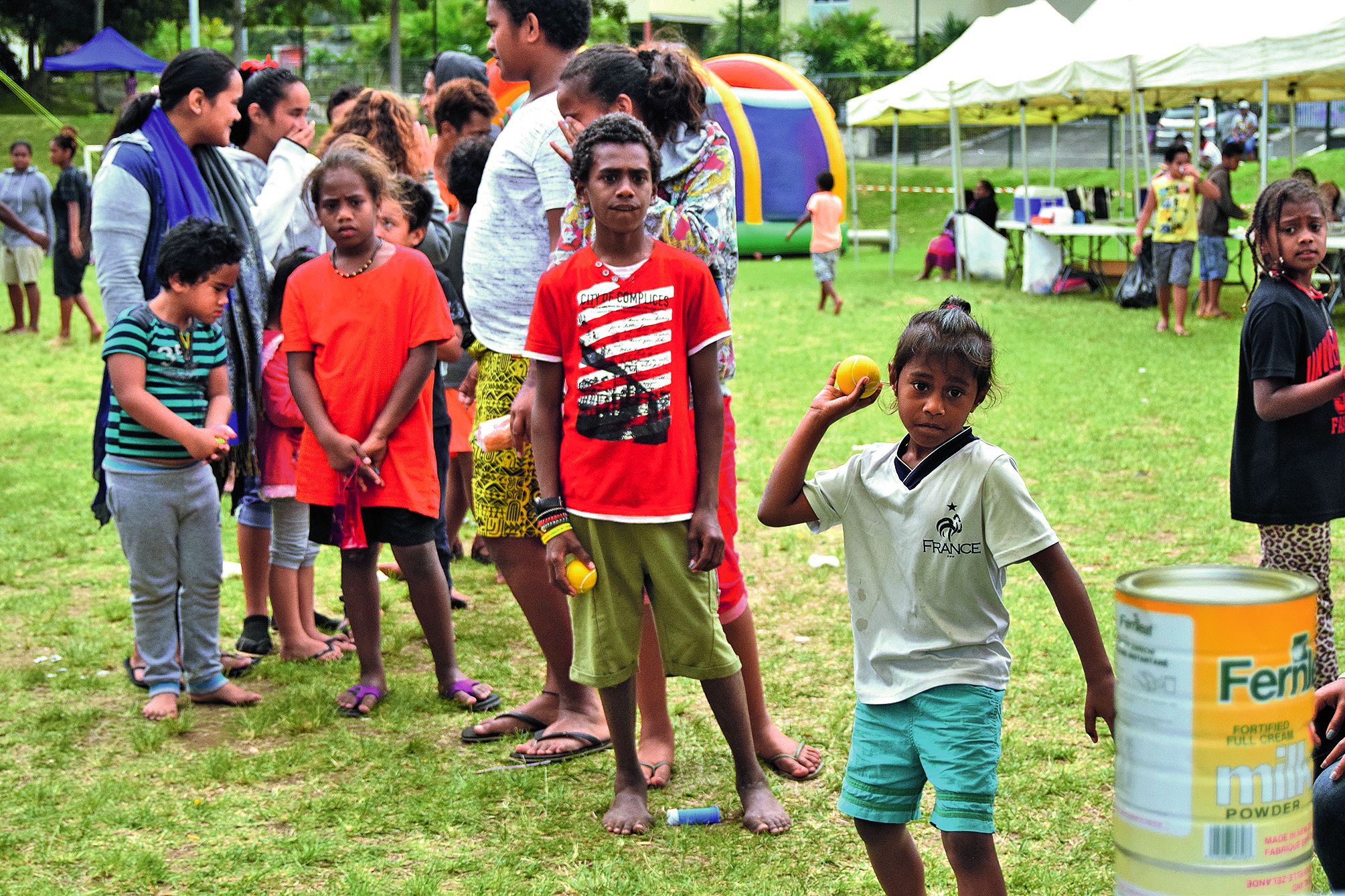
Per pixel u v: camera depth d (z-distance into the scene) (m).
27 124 37.19
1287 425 3.78
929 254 18.83
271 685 4.61
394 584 5.85
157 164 4.50
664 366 3.28
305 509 4.82
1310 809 1.51
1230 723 1.44
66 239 12.55
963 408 2.51
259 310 4.70
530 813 3.53
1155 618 1.47
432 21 47.00
